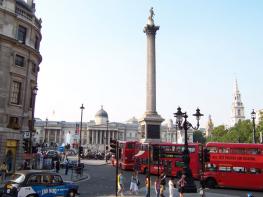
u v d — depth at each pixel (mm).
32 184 21938
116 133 191000
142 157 55719
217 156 42219
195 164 47594
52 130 194250
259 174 40188
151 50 69688
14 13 45719
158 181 30344
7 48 44594
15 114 45719
